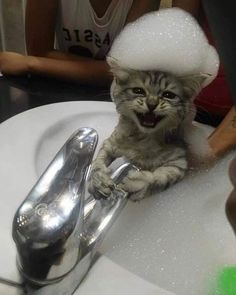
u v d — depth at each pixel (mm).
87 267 209
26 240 176
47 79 442
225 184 328
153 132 263
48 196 190
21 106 382
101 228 224
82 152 203
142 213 292
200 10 368
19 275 200
